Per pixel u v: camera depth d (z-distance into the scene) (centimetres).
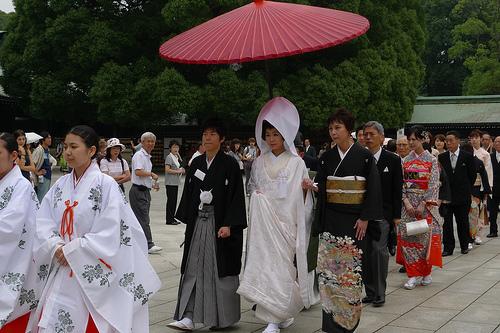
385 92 2792
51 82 2753
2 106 3041
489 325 536
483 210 1085
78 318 378
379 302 607
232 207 520
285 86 2569
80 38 2633
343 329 489
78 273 374
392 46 2917
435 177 704
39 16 2795
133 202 906
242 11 504
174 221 1248
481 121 3278
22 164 948
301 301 518
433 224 701
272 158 532
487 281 734
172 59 488
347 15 493
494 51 3928
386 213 621
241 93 2502
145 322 413
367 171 487
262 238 513
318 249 504
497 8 4081
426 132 746
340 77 2644
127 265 393
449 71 5275
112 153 890
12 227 400
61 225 387
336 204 491
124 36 2648
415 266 696
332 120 495
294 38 455
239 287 509
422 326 534
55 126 3391
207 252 521
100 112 2667
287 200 517
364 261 512
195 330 532
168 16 2494
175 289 689
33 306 416
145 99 2581
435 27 5166
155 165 3341
